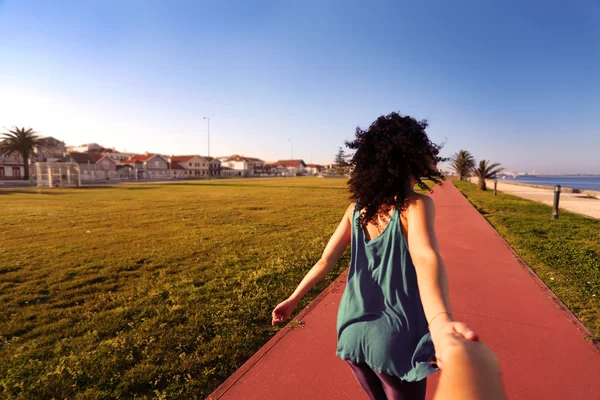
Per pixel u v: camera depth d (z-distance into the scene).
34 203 19.69
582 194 23.55
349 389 2.73
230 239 9.10
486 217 11.88
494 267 5.77
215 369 3.13
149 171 91.06
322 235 9.48
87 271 6.40
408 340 1.23
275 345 3.41
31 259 7.27
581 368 2.93
